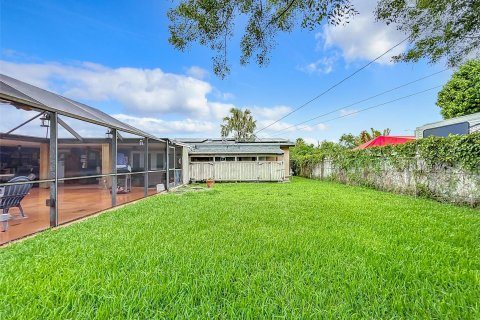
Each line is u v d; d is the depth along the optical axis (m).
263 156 16.52
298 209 5.64
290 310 1.72
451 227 4.00
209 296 1.89
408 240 3.30
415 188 8.02
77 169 7.71
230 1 3.27
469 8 3.56
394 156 9.12
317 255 2.71
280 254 2.75
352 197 7.86
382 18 4.02
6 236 3.60
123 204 6.72
